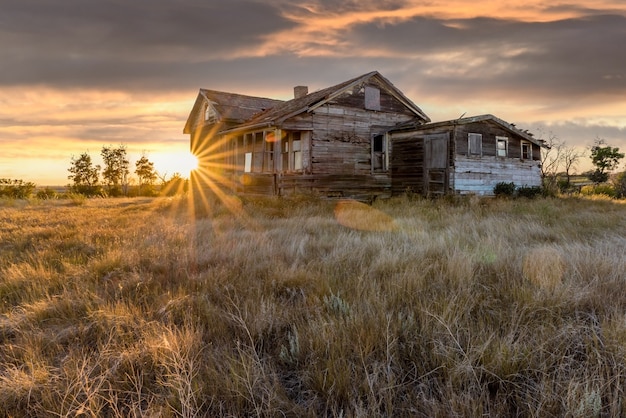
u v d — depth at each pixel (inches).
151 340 120.7
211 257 240.4
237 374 102.1
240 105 1014.4
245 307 145.0
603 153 1269.7
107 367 111.2
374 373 100.7
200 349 119.6
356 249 250.7
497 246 253.1
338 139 772.6
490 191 792.9
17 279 199.0
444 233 317.4
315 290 173.3
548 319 132.0
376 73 805.2
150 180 1872.5
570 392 89.1
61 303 161.5
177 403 93.9
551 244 270.8
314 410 92.9
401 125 856.9
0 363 117.3
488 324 130.8
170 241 306.7
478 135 775.1
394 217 463.5
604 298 151.1
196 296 168.1
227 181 925.8
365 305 146.9
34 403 99.5
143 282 187.3
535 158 906.7
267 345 128.3
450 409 88.6
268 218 485.4
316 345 118.1
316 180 735.1
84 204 875.4
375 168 827.4
